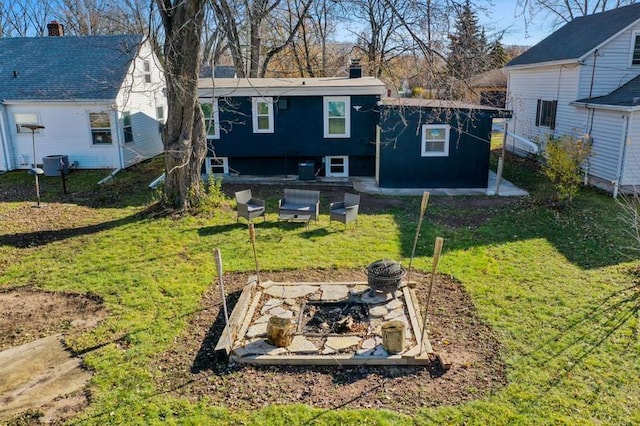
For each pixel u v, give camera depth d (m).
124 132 21.09
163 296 8.60
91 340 7.15
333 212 12.26
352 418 5.38
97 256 10.64
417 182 16.86
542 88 21.34
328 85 17.52
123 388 6.00
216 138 18.36
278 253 10.66
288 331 6.68
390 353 6.49
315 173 18.91
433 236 11.68
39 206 15.05
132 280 9.30
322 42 32.34
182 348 6.90
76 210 14.59
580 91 18.48
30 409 5.66
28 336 7.34
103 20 34.00
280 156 18.50
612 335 7.05
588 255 10.27
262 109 18.00
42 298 8.64
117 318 7.82
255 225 12.66
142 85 22.19
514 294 8.48
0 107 19.89
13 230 12.62
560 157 13.75
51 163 19.36
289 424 5.30
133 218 13.46
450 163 16.62
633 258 10.01
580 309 7.87
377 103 17.16
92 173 20.03
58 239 11.86
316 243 11.28
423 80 10.56
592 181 17.08
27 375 6.33
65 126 20.34
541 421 5.31
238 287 8.98
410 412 5.48
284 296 8.30
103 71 21.16
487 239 11.43
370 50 26.98
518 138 19.09
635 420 5.31
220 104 17.95
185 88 12.63
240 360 6.47
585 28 21.08
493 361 6.48
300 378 6.17
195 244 11.28
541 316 7.66
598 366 6.30
